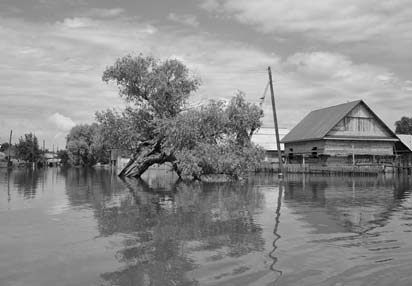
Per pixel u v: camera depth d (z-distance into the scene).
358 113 59.47
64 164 116.31
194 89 38.47
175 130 33.59
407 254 9.15
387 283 7.24
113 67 37.34
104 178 40.25
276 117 42.28
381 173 49.75
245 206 17.38
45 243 10.16
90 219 13.74
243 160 34.25
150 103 37.69
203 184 31.22
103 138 38.62
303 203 18.64
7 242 10.27
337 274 7.72
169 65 37.56
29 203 18.20
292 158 66.38
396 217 14.49
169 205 17.58
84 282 7.33
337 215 14.88
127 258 8.81
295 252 9.30
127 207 16.88
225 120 34.38
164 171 62.12
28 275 7.69
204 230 11.84
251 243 10.19
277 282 7.28
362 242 10.34
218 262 8.50
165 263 8.44
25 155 101.00
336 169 50.97
